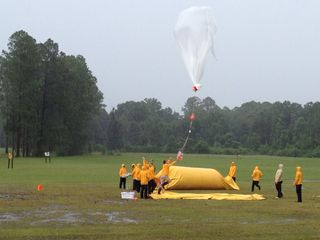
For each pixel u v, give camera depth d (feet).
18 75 374.84
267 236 55.31
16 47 379.96
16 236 53.78
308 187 132.36
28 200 88.84
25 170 192.95
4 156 377.71
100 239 52.60
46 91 402.93
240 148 641.81
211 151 619.26
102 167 226.99
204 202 89.81
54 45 404.36
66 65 415.03
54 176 160.04
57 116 406.62
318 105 608.60
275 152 592.60
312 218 70.33
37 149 399.03
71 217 68.59
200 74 76.84
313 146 577.02
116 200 91.61
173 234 55.67
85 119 436.76
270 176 187.21
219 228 59.93
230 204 86.84
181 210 77.36
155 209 78.33
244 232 57.47
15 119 382.83
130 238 53.21
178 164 287.48
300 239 53.93
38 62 390.01
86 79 432.25
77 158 360.28
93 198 94.27
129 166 245.65
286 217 71.10
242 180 163.63
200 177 118.73
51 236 53.93
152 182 103.14
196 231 57.67
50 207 79.46
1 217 67.97
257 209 79.77
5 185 120.37
